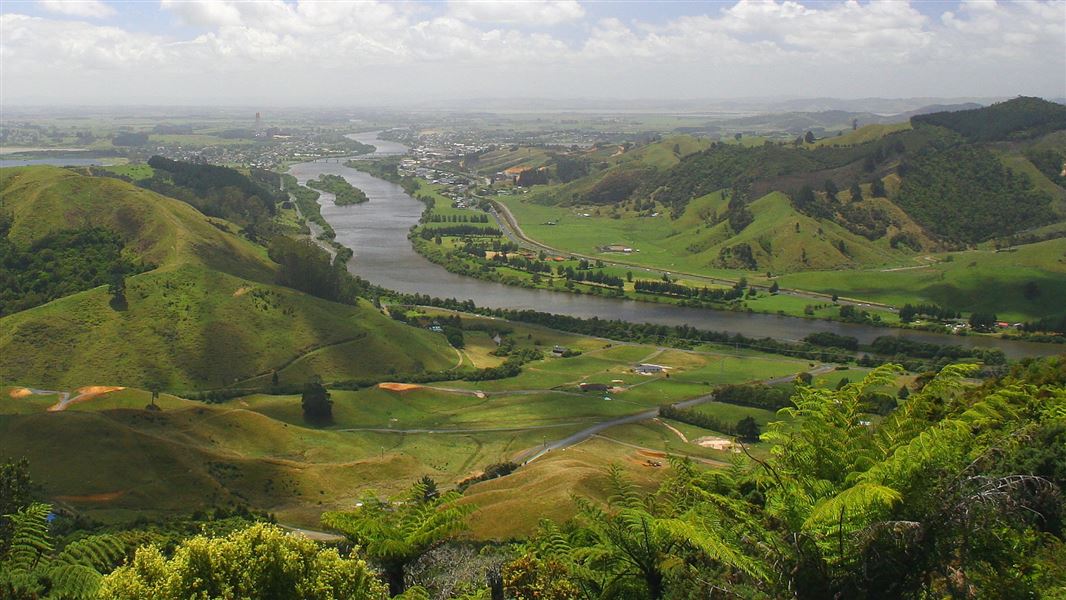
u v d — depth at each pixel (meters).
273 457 125.44
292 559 28.11
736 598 22.98
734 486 31.67
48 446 108.00
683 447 128.12
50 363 161.88
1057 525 25.50
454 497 32.53
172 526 84.38
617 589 27.77
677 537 26.00
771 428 27.16
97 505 97.06
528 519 76.44
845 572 20.92
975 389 52.75
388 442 138.50
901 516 20.83
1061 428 28.91
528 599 31.78
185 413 131.88
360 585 29.45
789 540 22.34
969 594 21.17
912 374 164.88
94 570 26.97
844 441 24.62
